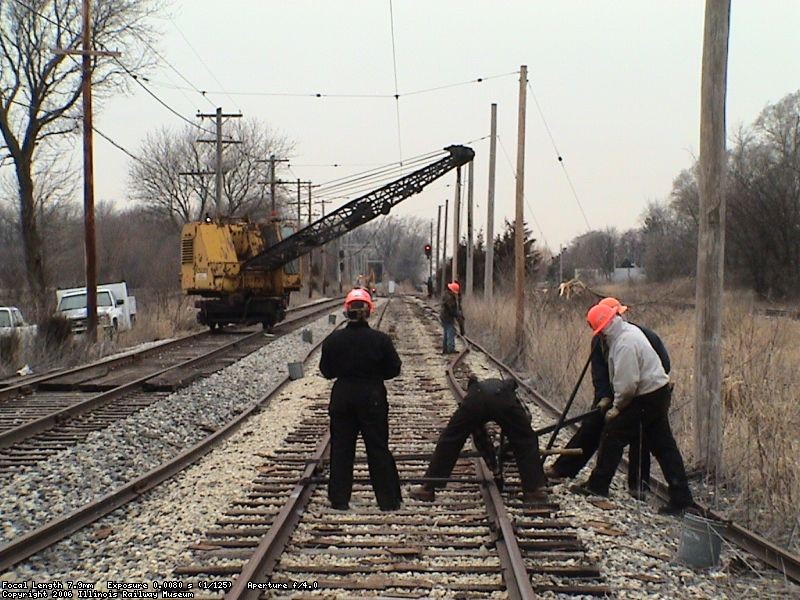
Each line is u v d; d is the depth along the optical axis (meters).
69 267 56.38
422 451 9.86
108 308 28.06
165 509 7.39
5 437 10.13
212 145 70.44
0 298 29.69
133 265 62.16
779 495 7.08
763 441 7.64
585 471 8.96
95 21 31.23
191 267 29.06
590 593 5.49
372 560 5.99
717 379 8.60
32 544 6.19
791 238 40.22
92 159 22.48
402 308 50.34
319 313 44.88
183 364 17.47
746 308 14.56
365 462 9.03
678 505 7.36
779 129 44.84
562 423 8.27
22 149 31.12
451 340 21.94
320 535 6.59
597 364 8.30
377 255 158.12
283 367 18.77
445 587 5.52
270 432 11.04
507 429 7.76
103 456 9.61
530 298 25.55
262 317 29.45
